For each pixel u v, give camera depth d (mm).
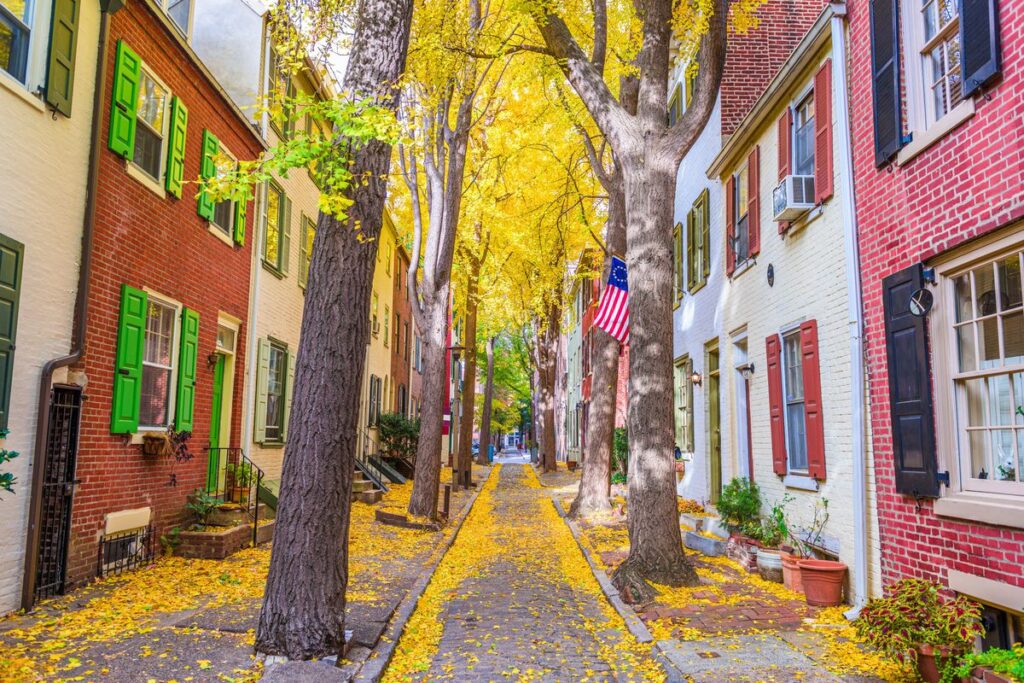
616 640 6539
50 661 5281
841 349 7730
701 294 14188
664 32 9312
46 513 7254
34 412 6906
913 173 6336
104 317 8156
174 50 9648
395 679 5465
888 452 6688
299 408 5668
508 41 10602
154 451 9086
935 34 6297
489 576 9594
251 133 12406
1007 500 5102
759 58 13141
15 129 6598
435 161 15133
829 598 7297
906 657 5145
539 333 31469
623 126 9312
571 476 28984
